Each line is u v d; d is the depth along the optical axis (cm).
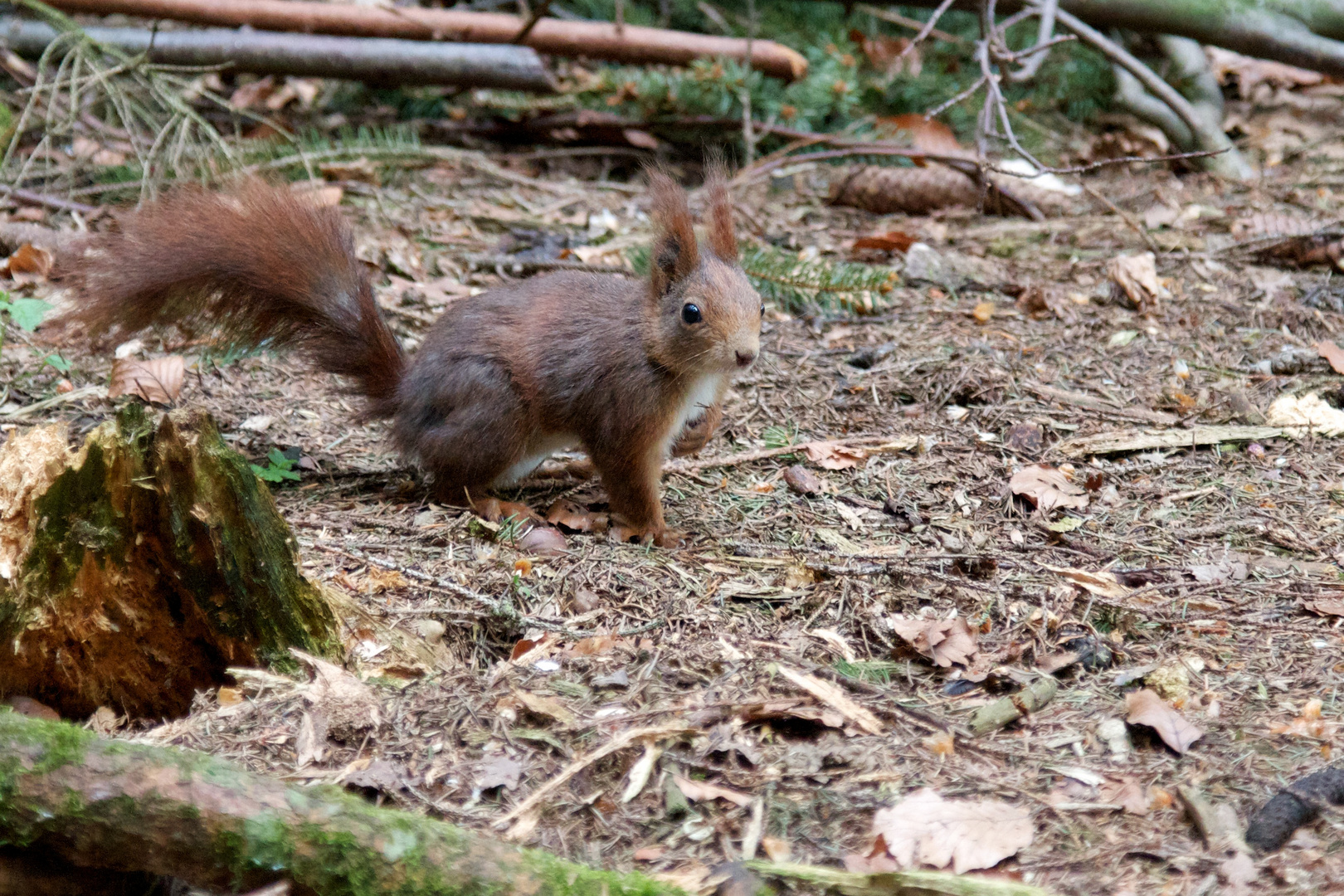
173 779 450
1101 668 652
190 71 1412
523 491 941
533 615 715
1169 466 935
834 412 1040
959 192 1535
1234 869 479
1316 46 1559
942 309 1246
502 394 854
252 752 559
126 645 657
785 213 1543
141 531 635
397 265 1286
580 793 533
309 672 630
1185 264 1336
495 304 879
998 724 589
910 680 642
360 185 1495
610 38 1625
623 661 641
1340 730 582
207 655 670
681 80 1631
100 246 885
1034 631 682
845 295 1239
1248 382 1073
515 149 1695
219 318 893
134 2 1545
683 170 1669
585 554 788
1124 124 1791
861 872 479
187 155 1427
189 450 618
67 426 653
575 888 441
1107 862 490
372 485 912
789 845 502
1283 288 1268
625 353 822
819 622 706
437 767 548
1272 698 618
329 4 1590
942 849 495
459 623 702
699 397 849
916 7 1656
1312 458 941
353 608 680
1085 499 877
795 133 1620
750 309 807
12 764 446
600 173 1659
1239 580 757
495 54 1599
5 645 634
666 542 829
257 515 636
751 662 637
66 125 1322
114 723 663
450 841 450
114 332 918
